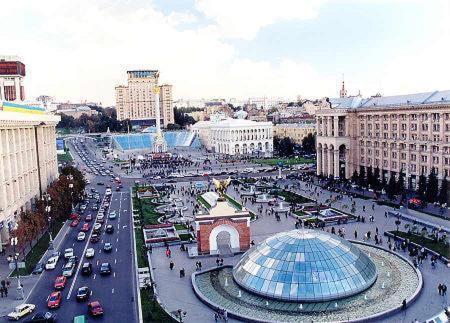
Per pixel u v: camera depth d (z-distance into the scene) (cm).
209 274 7512
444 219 10762
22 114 11462
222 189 8725
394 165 15425
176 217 11981
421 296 6259
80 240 10088
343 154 17675
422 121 14062
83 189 15188
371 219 10775
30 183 12775
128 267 8212
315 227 10269
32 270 8200
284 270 6312
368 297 6191
